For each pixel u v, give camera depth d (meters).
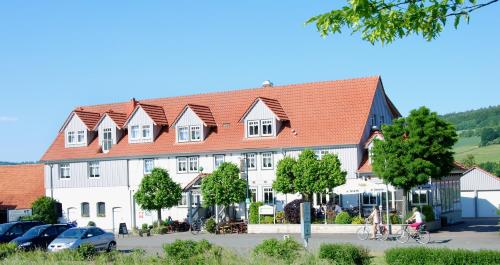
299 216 48.81
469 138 143.25
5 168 72.56
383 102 59.69
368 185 47.59
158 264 26.22
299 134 56.09
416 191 49.25
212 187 51.22
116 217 63.72
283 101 59.91
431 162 42.84
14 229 42.84
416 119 43.31
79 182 65.69
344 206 52.94
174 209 60.53
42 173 71.19
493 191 65.69
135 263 26.91
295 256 26.12
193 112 60.66
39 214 61.59
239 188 51.47
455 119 165.00
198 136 60.53
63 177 66.81
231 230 50.66
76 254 29.70
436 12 10.08
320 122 56.34
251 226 50.03
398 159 42.94
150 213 62.06
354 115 55.69
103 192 64.38
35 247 35.88
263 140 57.00
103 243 37.84
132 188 62.81
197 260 25.95
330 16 10.08
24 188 69.75
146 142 63.00
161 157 61.50
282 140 56.16
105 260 28.27
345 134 54.16
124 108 69.44
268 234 48.16
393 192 49.50
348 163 53.28
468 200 66.50
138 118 63.50
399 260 24.33
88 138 66.38
